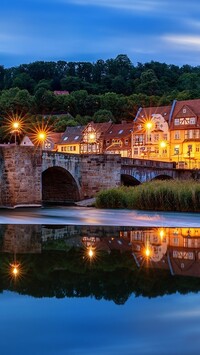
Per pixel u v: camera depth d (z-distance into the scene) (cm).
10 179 5275
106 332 1059
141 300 1278
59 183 6406
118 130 13825
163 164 8150
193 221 3709
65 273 1609
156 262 1817
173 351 965
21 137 16612
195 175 8319
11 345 991
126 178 7344
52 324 1103
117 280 1502
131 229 3122
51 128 17825
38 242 2397
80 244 2328
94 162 6341
